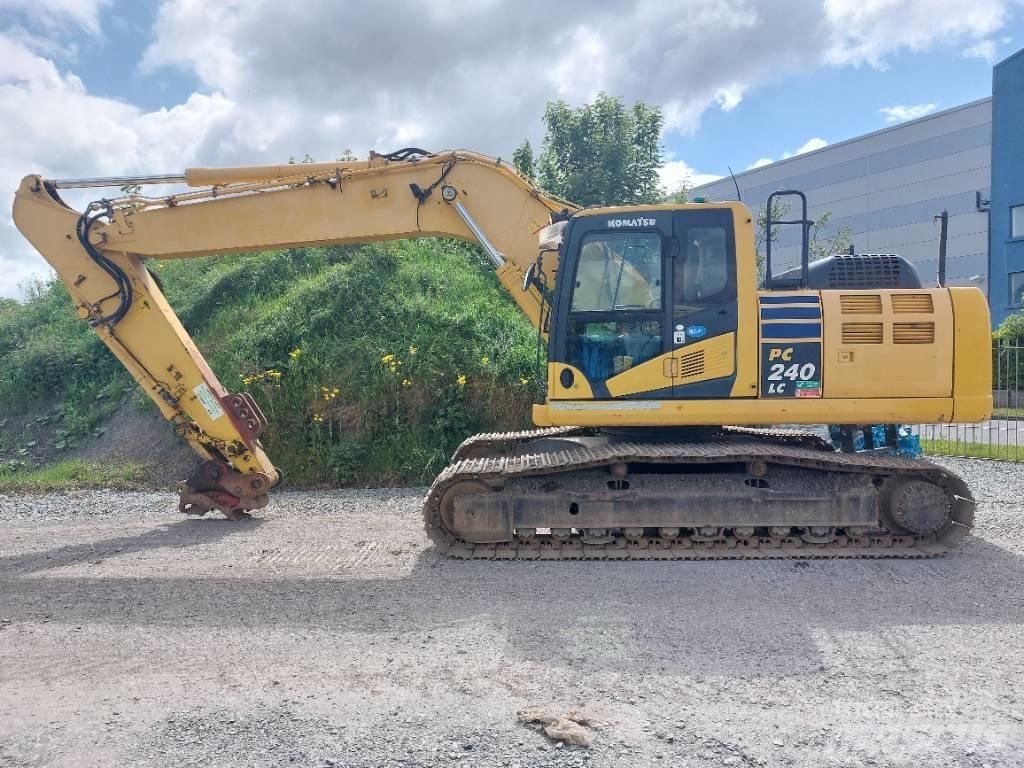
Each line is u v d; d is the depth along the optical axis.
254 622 4.50
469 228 6.72
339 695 3.45
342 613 4.65
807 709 3.25
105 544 6.75
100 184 6.90
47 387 12.83
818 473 5.83
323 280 12.73
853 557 5.70
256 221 6.86
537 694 3.43
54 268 7.00
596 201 18.03
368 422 10.48
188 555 6.25
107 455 11.07
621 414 5.91
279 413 10.56
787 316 5.82
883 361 5.77
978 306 5.84
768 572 5.36
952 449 11.87
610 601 4.77
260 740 3.04
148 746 3.01
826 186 40.06
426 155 6.88
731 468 6.01
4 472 10.88
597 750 2.92
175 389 7.22
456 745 2.98
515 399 10.72
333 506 8.48
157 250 6.89
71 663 3.91
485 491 6.05
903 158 37.16
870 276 6.27
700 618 4.42
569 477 6.00
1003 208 28.61
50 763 2.89
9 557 6.34
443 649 4.00
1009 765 2.78
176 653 4.03
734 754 2.88
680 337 5.86
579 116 18.59
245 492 7.58
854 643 4.01
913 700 3.33
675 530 5.84
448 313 11.95
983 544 6.12
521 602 4.79
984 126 34.34
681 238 5.90
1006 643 4.00
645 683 3.54
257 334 11.73
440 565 5.74
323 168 6.84
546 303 6.41
